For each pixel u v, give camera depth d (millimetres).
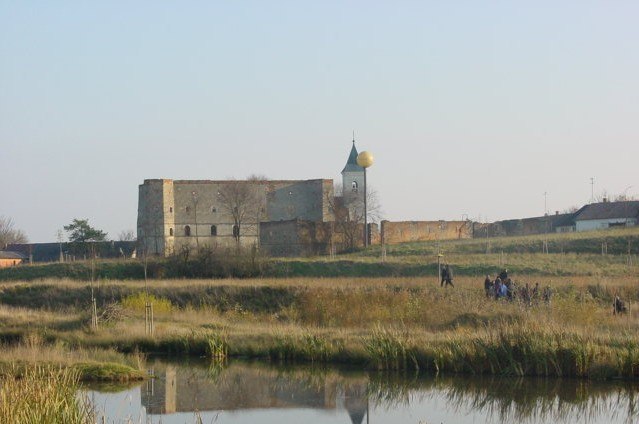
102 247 139750
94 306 50562
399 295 52750
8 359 35750
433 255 95812
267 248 127250
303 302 55125
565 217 136250
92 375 36312
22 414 20172
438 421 30156
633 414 30375
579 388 34219
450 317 47344
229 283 66938
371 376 37688
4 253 139750
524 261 84562
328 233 129000
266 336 45531
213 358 42938
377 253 106000
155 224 142750
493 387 34781
